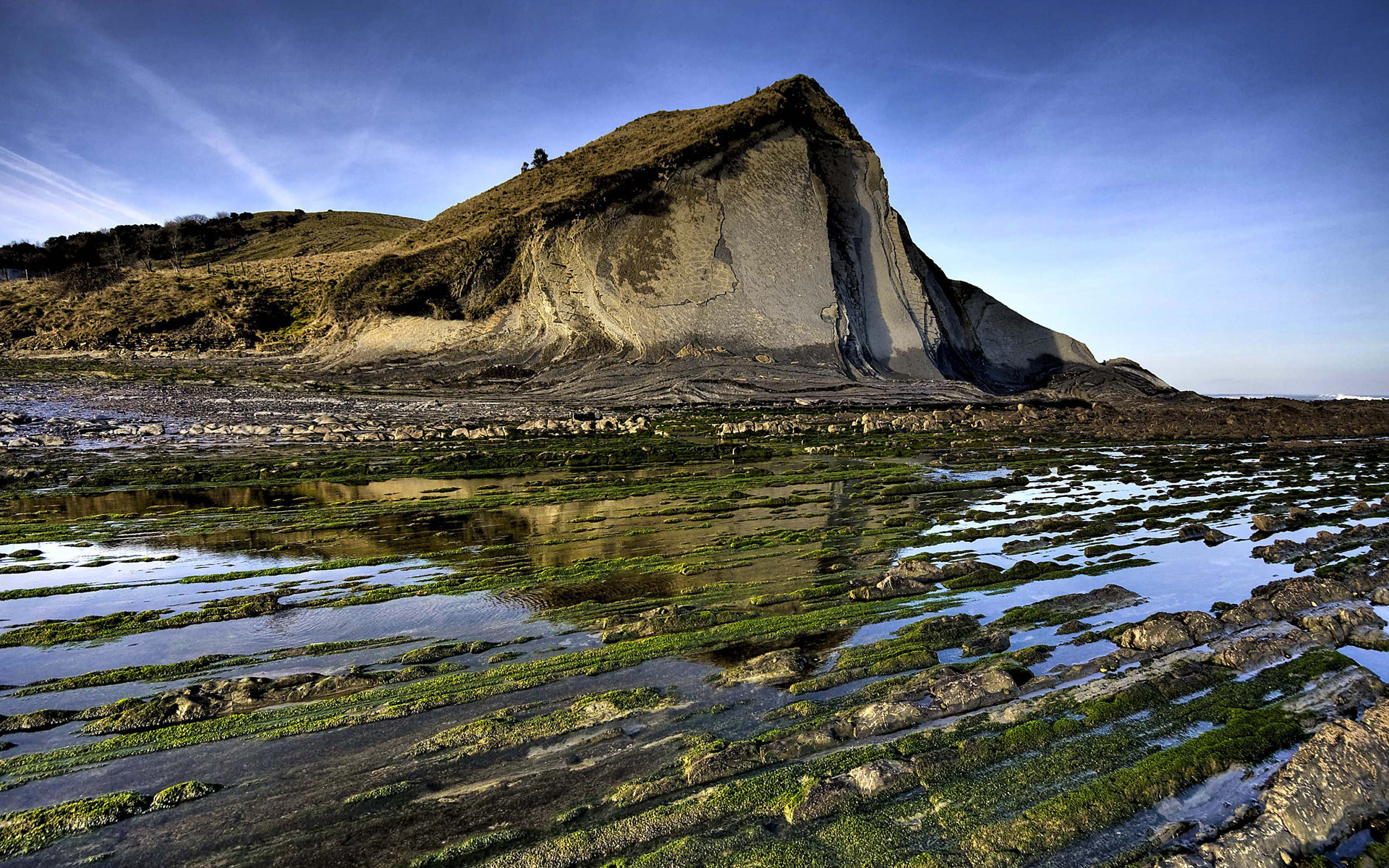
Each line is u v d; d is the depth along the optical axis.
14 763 5.91
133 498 16.70
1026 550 12.28
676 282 55.66
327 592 10.31
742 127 60.78
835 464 21.80
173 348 65.69
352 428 28.47
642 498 16.72
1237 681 7.11
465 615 9.33
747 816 5.12
